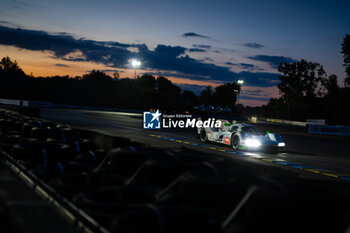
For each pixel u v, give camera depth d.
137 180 3.38
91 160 4.77
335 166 12.30
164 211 2.21
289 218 2.07
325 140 27.20
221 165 3.08
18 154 4.72
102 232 1.94
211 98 136.12
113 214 2.37
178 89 135.75
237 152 14.37
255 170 2.86
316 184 2.33
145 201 2.88
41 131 7.52
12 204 1.85
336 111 72.12
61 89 98.69
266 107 129.50
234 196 2.46
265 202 2.11
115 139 7.35
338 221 2.10
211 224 2.22
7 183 2.32
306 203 2.06
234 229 2.08
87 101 97.62
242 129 16.14
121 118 41.81
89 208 2.41
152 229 2.16
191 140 19.41
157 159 3.81
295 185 2.29
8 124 10.12
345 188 2.32
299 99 96.62
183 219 2.21
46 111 44.50
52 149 4.98
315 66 95.06
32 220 1.66
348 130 34.72
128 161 3.81
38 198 2.01
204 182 2.53
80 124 27.48
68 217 2.33
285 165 11.46
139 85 113.38
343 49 70.94
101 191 2.74
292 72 96.44
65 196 2.95
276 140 15.62
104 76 121.75
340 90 72.62
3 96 97.88
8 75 101.62
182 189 2.65
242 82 70.88
